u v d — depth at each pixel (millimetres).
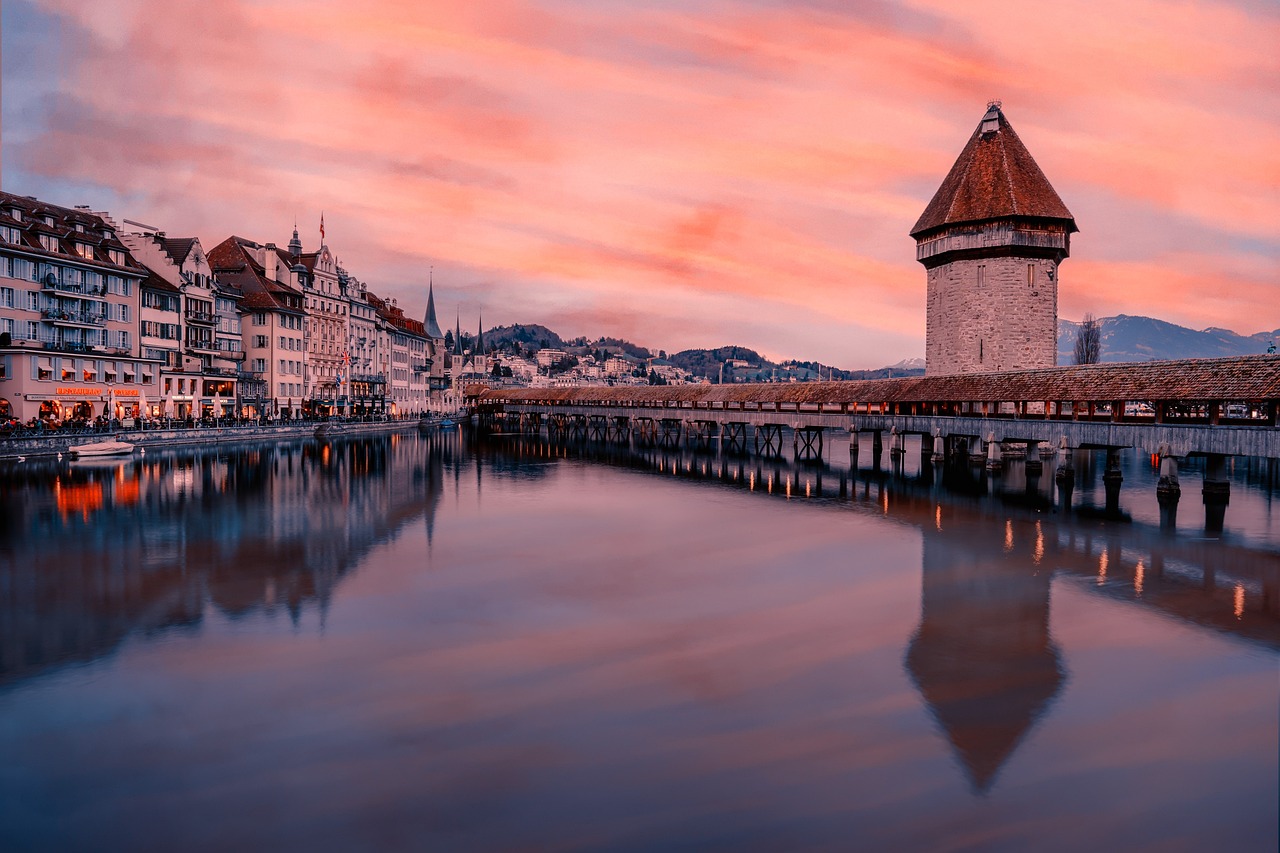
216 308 81188
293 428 77062
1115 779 10727
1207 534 28750
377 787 10445
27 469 45219
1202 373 34250
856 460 60438
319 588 20359
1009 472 51031
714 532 29406
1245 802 10180
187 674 14258
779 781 10617
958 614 18281
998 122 63375
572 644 15977
